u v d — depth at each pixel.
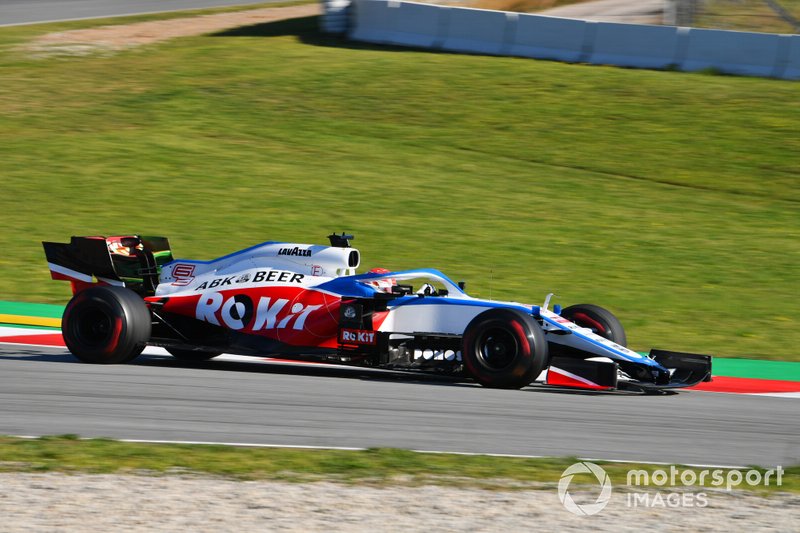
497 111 76.25
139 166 66.38
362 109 77.94
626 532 16.94
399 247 52.41
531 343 28.02
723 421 26.27
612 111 74.94
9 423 23.53
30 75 87.69
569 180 65.94
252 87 83.19
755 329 41.56
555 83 80.38
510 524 17.14
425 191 63.28
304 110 78.06
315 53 92.38
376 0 95.12
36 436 22.41
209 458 20.70
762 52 79.50
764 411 27.95
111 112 78.06
